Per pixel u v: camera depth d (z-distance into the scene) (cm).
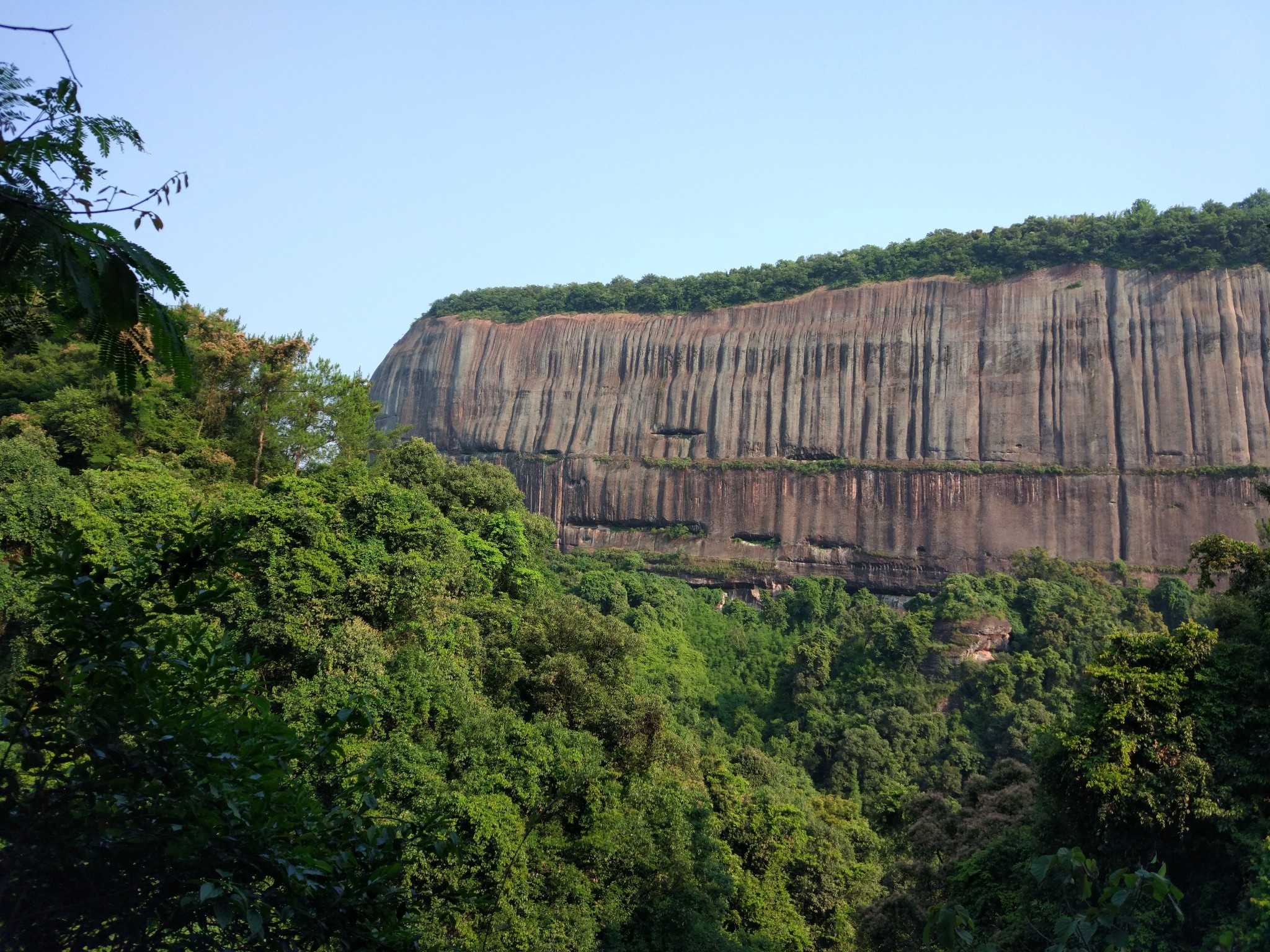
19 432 3403
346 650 2488
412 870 2086
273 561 2552
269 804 755
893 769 6312
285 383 3831
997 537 10025
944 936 668
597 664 3167
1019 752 6238
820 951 3478
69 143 616
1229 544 2552
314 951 765
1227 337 9775
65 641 763
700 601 10262
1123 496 9700
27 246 577
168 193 646
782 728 7075
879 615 7919
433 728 2595
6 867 705
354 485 3088
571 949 2345
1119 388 10025
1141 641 2338
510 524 3894
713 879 2916
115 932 732
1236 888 2012
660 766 3172
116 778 730
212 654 828
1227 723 2150
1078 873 657
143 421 3466
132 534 2662
